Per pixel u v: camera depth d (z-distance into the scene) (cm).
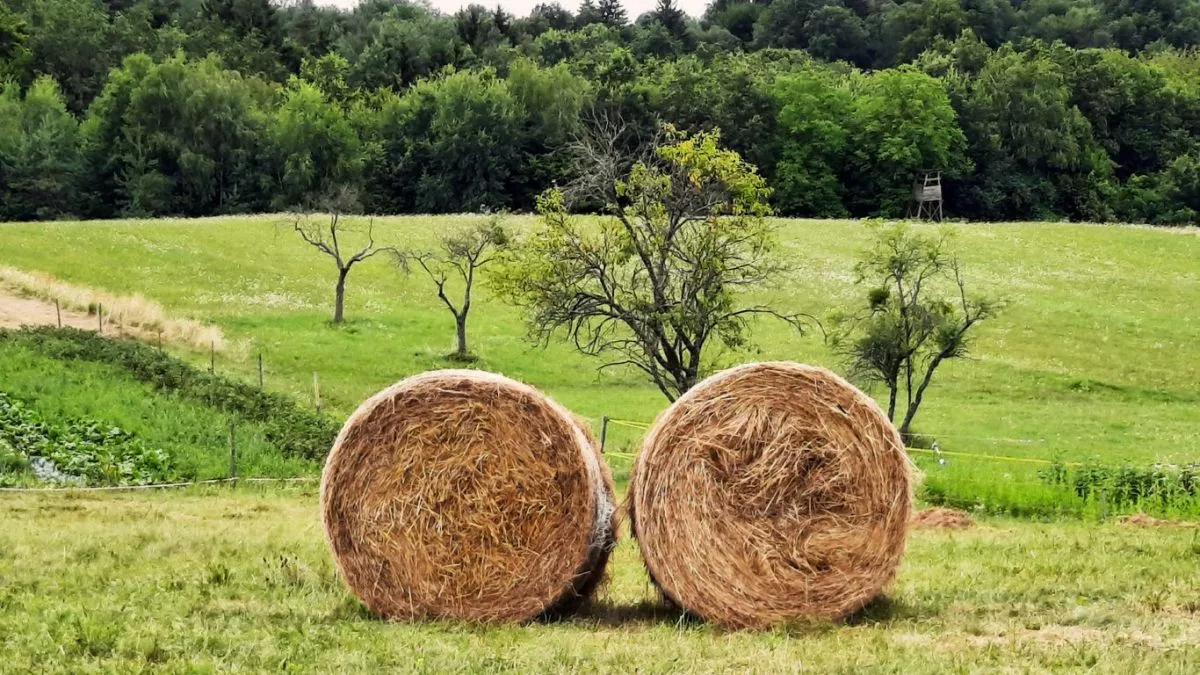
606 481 1148
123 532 1527
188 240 5791
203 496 2091
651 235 2850
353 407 3453
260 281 5172
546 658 907
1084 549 1434
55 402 2650
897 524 1047
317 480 2345
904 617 1053
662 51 13600
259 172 9112
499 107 9319
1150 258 6519
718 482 1042
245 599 1130
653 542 1052
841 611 1039
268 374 3750
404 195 9419
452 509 1059
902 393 4116
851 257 6341
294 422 2767
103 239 5616
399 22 14250
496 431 1060
